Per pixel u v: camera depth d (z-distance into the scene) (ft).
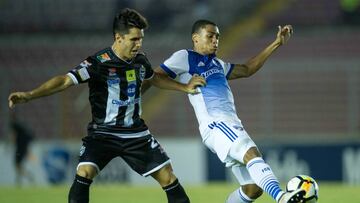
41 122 219.61
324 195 129.80
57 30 269.44
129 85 73.20
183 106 220.43
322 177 177.88
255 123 213.87
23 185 184.75
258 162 71.51
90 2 275.39
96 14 273.33
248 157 72.43
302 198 67.26
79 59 251.80
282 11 265.54
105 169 183.42
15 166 187.73
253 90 217.36
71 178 187.21
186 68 78.43
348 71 200.23
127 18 71.26
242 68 81.30
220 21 264.93
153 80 76.48
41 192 148.05
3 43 259.39
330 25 256.52
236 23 263.49
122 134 73.82
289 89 219.41
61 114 203.62
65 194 141.49
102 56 72.54
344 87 216.54
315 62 207.41
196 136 213.46
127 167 182.80
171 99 225.35
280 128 217.56
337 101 216.33
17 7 277.64
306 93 219.00
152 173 74.95
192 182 182.80
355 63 198.90
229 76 81.00
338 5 263.70
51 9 276.41
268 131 204.23
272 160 179.63
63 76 70.74
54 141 199.31
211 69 78.79
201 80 75.56
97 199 130.93
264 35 255.09
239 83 219.20
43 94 69.05
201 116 77.25
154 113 225.56
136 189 157.99
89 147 73.92
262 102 214.07
